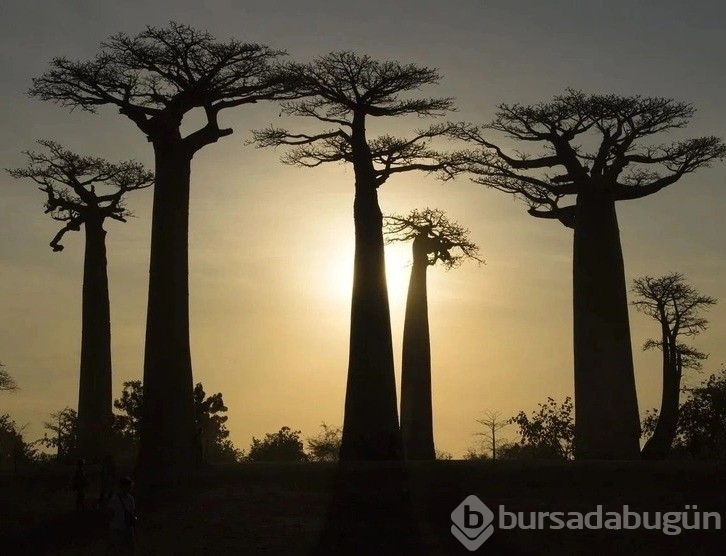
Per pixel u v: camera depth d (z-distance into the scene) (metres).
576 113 40.03
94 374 46.22
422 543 25.11
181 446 34.09
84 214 47.50
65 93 36.00
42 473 36.19
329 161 38.53
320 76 37.47
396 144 38.56
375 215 37.50
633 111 39.84
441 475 32.09
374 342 36.31
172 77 36.22
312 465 34.06
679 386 43.91
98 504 29.62
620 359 39.38
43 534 26.62
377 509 28.38
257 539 25.25
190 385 34.91
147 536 25.72
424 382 43.84
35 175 48.28
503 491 30.31
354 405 35.94
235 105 37.06
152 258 35.28
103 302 47.06
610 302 39.69
